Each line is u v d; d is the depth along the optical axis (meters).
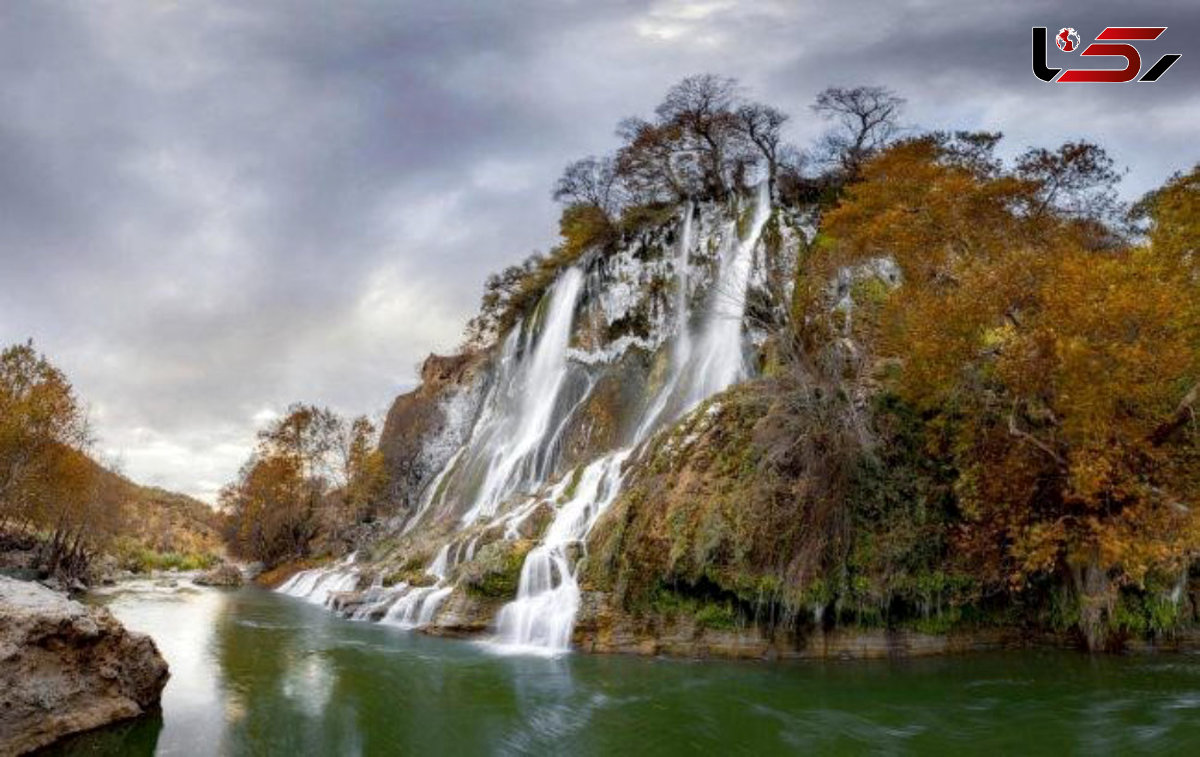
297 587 44.22
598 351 46.84
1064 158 32.69
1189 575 21.59
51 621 11.18
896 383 22.48
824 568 19.47
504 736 12.83
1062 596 20.83
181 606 32.12
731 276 41.78
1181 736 12.76
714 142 50.34
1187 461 19.56
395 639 22.22
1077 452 18.58
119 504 56.75
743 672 17.59
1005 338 20.73
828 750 12.30
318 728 12.84
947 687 16.23
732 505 20.39
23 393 41.06
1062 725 13.56
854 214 34.00
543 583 22.39
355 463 62.38
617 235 51.47
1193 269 20.81
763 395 22.75
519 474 43.91
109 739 11.41
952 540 20.56
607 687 16.05
